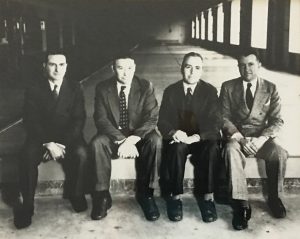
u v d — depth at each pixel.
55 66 3.12
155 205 3.01
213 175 2.92
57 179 3.21
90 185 3.23
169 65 4.89
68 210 3.09
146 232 2.78
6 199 3.18
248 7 7.85
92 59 3.63
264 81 3.19
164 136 3.03
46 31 4.32
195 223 2.90
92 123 4.03
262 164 3.20
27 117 3.07
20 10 5.02
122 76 3.18
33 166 2.87
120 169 3.25
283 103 4.32
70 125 3.10
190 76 3.11
